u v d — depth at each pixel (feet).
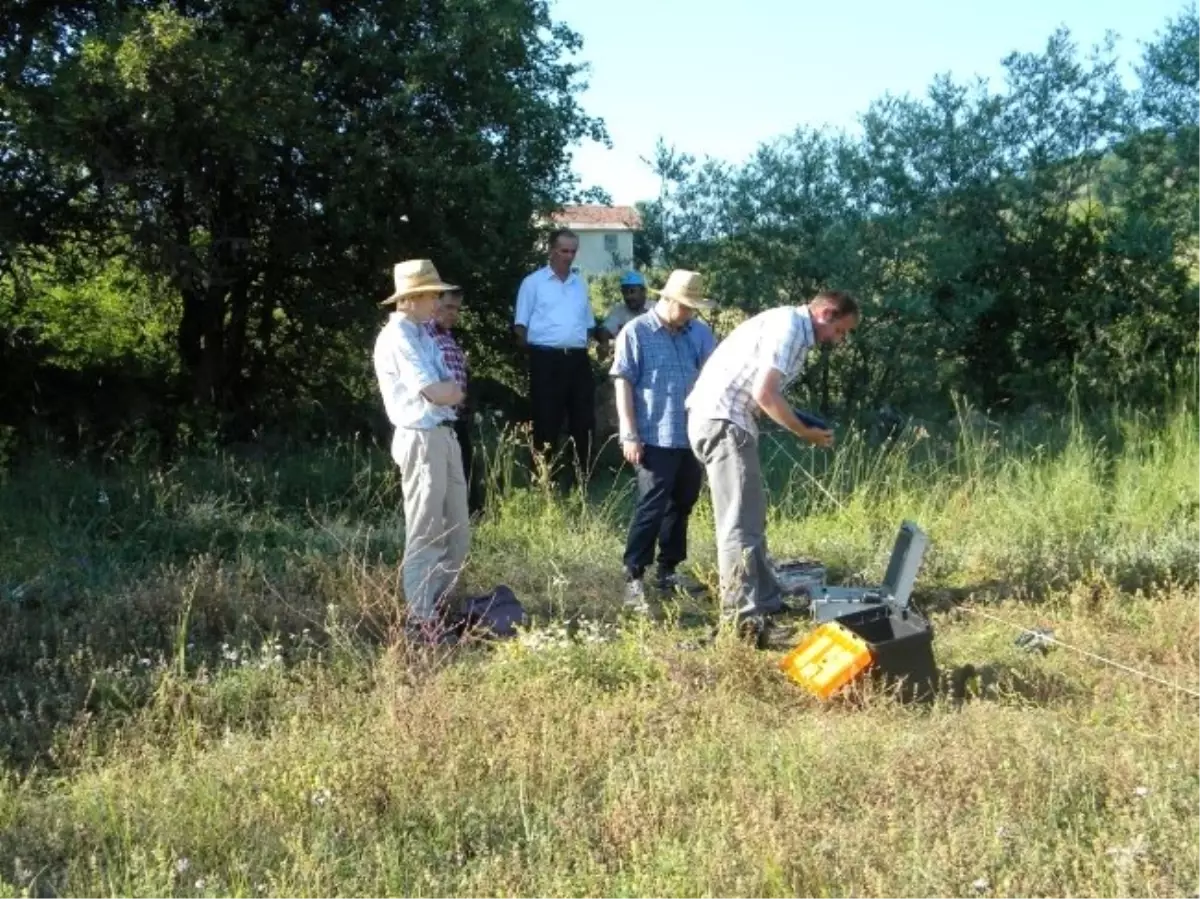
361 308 34.83
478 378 37.99
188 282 32.60
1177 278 40.34
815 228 39.27
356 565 22.68
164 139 30.30
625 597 22.71
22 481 28.19
